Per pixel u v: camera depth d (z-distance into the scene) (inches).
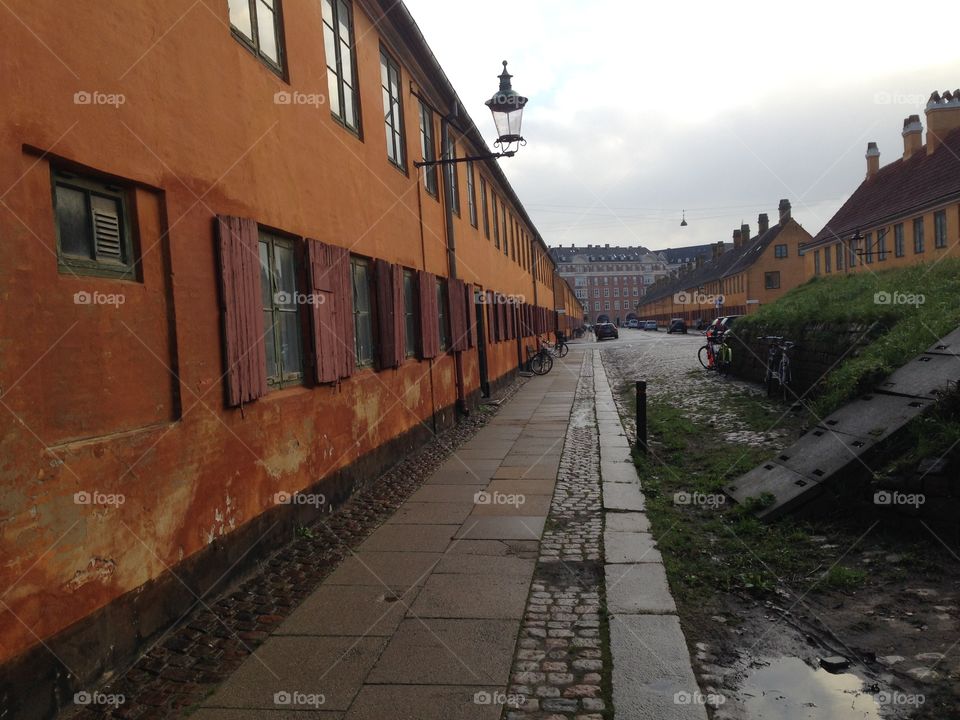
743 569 180.1
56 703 114.7
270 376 210.7
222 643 144.9
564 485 285.3
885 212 1199.6
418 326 385.7
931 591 159.9
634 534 214.8
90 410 127.3
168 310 153.8
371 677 129.5
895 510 193.2
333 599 168.4
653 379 738.8
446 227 479.5
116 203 141.6
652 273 5551.2
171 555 149.2
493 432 440.1
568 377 863.1
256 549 188.2
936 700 118.3
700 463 308.3
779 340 497.4
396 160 366.9
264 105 207.2
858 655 134.6
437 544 211.2
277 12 225.9
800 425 364.5
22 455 109.7
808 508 210.5
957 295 362.3
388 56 359.6
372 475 293.3
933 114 1160.8
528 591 171.2
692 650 138.9
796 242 2258.9
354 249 287.6
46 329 117.2
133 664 134.8
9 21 111.6
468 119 516.1
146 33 148.6
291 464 213.3
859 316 389.4
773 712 116.5
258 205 200.5
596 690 123.4
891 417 220.2
